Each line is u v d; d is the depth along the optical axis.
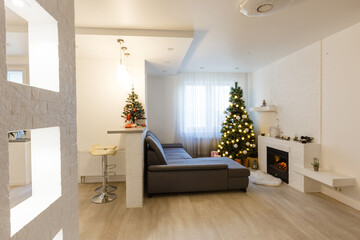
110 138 4.11
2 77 0.78
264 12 2.20
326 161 3.37
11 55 3.92
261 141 5.00
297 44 3.61
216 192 3.54
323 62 3.37
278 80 4.63
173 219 2.62
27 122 0.92
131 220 2.59
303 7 2.35
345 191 3.07
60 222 1.20
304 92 3.81
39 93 1.01
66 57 1.30
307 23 2.77
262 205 3.02
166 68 4.89
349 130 2.95
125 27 2.80
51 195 1.21
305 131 3.81
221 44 3.57
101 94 4.07
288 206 2.99
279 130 4.62
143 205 3.03
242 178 3.46
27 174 3.87
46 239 1.06
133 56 3.86
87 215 2.72
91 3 2.20
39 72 1.19
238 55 4.26
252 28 2.91
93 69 4.05
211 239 2.22
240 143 5.47
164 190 3.28
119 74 3.15
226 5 2.29
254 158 5.39
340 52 3.05
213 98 6.01
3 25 0.79
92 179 4.10
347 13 2.51
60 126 1.21
